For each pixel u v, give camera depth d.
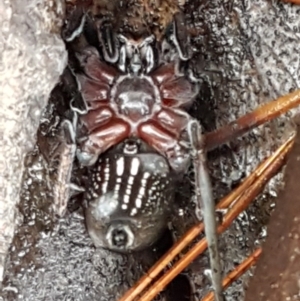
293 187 0.06
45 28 0.07
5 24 0.07
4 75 0.07
